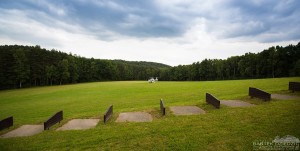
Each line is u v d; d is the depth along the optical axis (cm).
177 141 955
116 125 1280
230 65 10762
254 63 9212
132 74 15438
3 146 1042
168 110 1591
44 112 2416
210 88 3669
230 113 1321
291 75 7662
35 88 7750
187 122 1214
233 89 3097
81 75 12000
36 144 1041
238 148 845
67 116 1825
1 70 7875
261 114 1224
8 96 5141
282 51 8244
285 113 1191
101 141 1024
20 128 1416
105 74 13775
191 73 11969
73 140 1064
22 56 8550
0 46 10112
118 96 3591
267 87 2794
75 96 4188
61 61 10175
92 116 1571
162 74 14962
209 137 970
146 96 3225
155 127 1168
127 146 946
